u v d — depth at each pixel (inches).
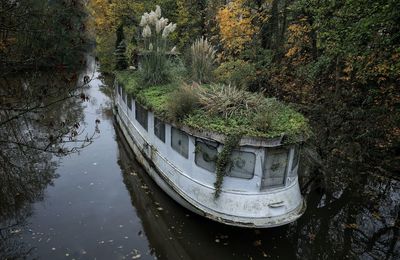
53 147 443.2
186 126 265.6
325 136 364.5
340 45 338.3
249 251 264.2
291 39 547.8
